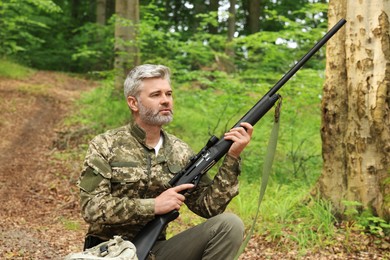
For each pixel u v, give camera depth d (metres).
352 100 5.13
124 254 2.35
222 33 23.41
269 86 8.80
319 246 4.74
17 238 5.11
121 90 11.79
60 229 5.75
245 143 2.66
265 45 10.20
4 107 13.73
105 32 21.91
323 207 5.20
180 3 26.08
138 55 11.14
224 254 2.64
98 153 2.63
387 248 4.68
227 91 9.24
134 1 11.85
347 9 5.16
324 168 5.38
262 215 5.62
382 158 5.05
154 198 2.61
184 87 12.08
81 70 24.42
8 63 19.70
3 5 18.05
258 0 21.70
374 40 5.02
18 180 8.12
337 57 5.27
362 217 5.00
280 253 4.67
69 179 8.22
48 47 24.34
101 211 2.53
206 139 9.74
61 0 25.33
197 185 2.77
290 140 8.89
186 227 5.64
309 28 10.07
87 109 13.16
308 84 8.70
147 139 2.73
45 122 12.60
